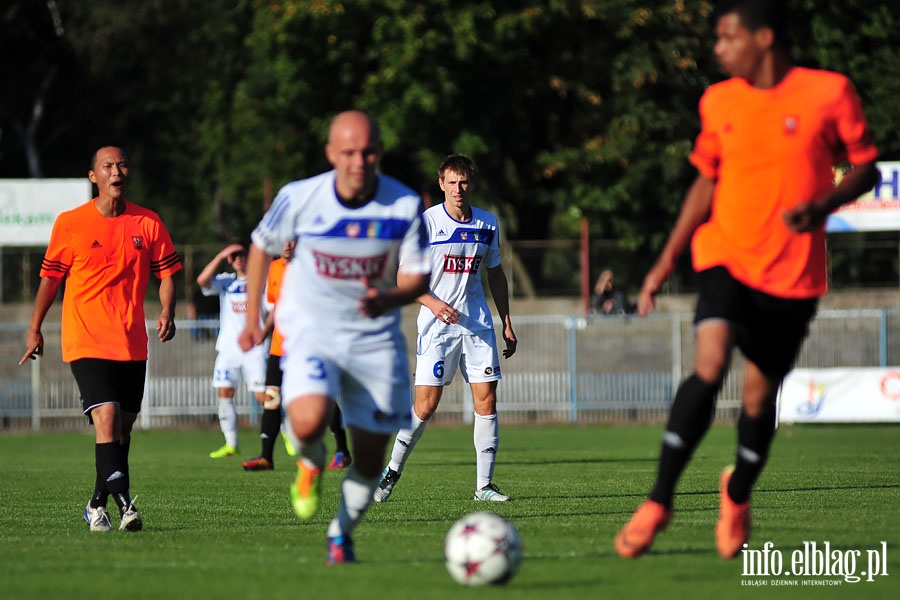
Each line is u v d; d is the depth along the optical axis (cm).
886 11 10769
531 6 10488
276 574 2012
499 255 3619
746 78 2047
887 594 1845
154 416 8119
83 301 2783
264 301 4816
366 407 2036
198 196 16500
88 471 4784
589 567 2069
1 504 3444
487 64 11006
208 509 3206
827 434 6962
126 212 2847
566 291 9156
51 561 2211
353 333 2016
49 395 8225
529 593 1833
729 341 2014
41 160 16188
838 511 2961
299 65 11175
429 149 11038
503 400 8175
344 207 1980
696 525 2669
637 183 10788
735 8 2016
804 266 2017
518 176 11956
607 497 3425
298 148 12406
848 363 7969
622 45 10856
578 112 11194
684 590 1858
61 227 2791
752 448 2098
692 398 2027
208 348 8219
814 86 2009
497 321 8194
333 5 10506
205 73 15062
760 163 2011
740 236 2027
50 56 15488
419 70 10569
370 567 2083
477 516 1938
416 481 4075
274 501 3434
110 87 15875
